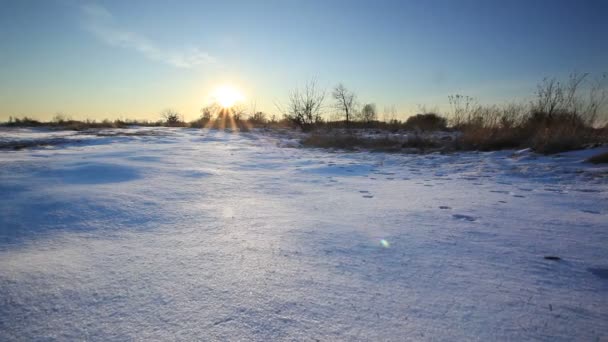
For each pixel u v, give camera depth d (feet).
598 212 9.46
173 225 8.25
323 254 6.37
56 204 9.72
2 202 9.91
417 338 3.83
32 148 26.73
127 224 8.29
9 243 6.95
